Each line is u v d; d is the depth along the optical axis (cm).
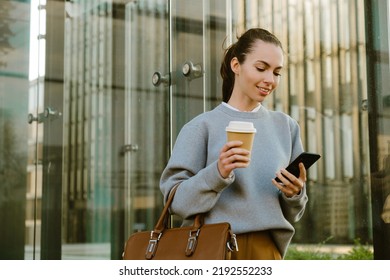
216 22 402
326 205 350
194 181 244
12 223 517
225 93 278
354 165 341
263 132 262
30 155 521
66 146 508
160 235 252
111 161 479
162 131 439
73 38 515
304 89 365
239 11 393
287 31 373
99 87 493
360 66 341
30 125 524
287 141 267
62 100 514
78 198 498
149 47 455
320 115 357
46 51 526
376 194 330
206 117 265
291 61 371
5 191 521
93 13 504
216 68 399
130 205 465
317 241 351
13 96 529
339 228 343
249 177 253
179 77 425
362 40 341
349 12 348
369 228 332
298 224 359
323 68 357
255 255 249
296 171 249
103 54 493
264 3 383
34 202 516
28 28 533
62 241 501
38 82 525
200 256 236
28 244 512
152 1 455
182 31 425
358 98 342
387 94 329
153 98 448
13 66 532
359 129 340
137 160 461
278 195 256
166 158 435
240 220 249
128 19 477
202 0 412
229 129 236
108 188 480
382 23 333
